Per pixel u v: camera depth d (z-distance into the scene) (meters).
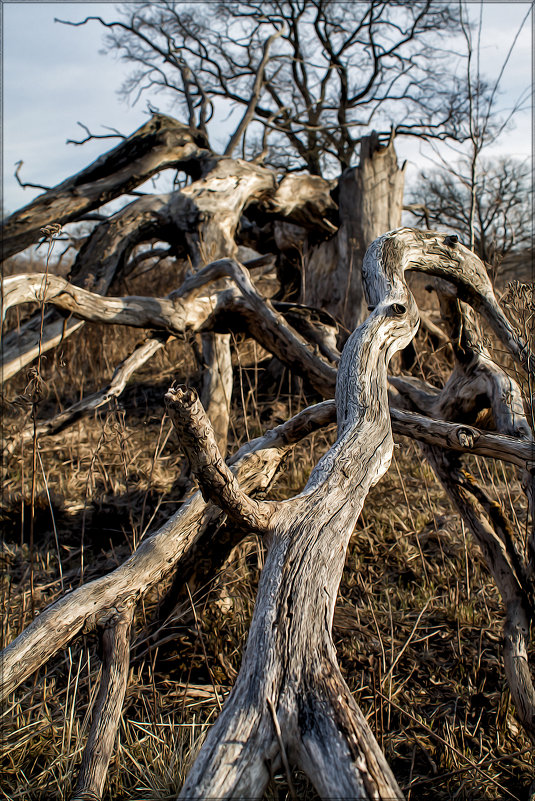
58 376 6.64
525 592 2.53
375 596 3.31
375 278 2.62
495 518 2.74
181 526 2.20
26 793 2.02
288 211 6.98
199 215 6.05
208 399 4.97
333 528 1.68
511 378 2.94
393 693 2.57
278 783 2.01
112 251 5.74
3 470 4.71
